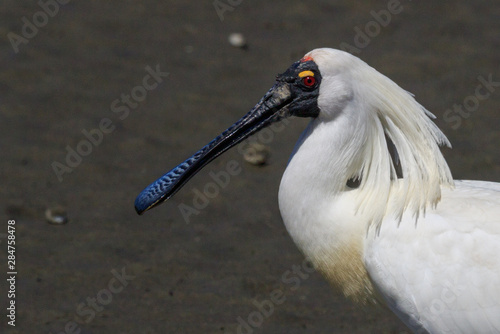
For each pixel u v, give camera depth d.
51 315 11.34
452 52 19.00
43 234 13.16
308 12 20.81
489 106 16.95
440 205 9.23
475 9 21.09
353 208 9.35
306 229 9.43
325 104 9.22
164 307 11.54
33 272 12.24
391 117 9.32
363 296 9.84
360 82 9.23
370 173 9.33
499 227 8.89
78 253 12.73
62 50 18.81
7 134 15.83
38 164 15.01
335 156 9.24
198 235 13.27
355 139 9.23
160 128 16.23
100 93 17.31
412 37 19.61
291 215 9.45
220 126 16.33
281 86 9.41
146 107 16.91
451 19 20.53
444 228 9.02
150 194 10.12
